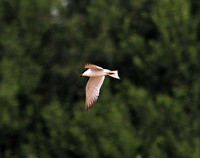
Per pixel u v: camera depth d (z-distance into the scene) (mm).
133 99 22297
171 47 23344
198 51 23859
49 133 22828
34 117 23062
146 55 23688
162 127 22250
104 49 23109
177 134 22297
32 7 24125
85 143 20734
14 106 21516
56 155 21312
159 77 23906
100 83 11203
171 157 21656
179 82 23438
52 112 21406
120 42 23719
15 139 22250
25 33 24031
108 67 24062
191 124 22859
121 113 21906
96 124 20938
